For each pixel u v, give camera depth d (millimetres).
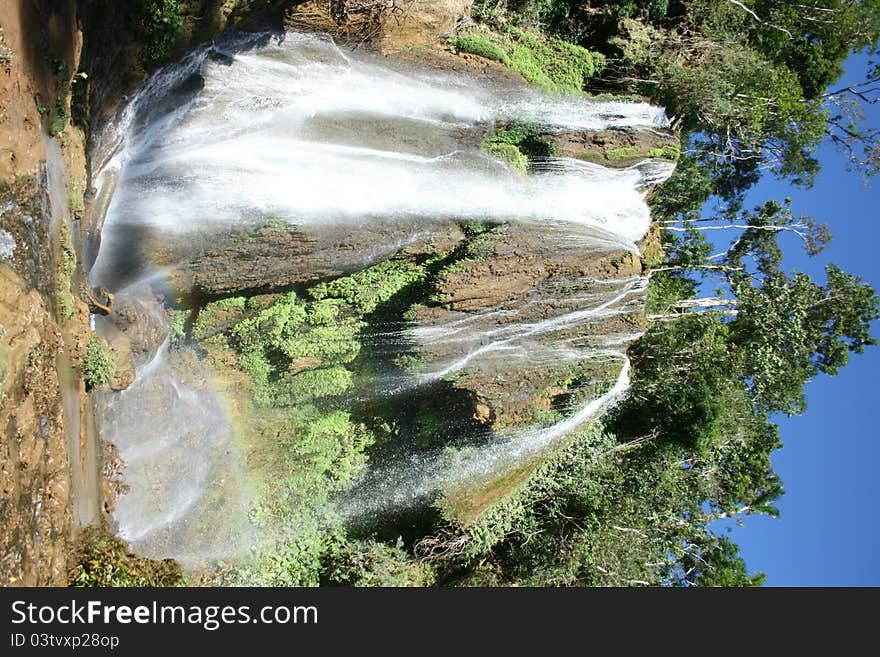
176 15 14133
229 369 19219
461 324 18750
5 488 11125
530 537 21531
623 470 23688
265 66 16031
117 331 15875
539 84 19219
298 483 19859
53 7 12570
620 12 21359
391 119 17531
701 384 24594
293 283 18141
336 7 16062
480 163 18609
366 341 19281
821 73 27266
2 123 11688
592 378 20906
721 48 22672
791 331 27344
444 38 18078
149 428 16859
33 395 12070
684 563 26984
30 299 12312
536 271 18984
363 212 17516
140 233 16031
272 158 16625
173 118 15625
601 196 19984
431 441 20188
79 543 13367
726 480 27953
